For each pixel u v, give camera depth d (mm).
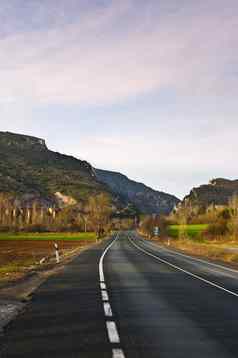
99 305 13156
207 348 8234
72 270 26625
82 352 7875
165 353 7871
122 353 7828
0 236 125250
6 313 11766
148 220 153500
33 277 22688
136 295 15469
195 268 28703
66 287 17859
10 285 19000
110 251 52625
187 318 11172
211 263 34031
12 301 13984
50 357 7547
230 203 116938
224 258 41531
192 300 14359
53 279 21172
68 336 9109
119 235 157500
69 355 7680
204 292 16422
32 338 8938
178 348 8227
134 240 103438
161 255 44750
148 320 10859
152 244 79625
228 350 8102
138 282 19891
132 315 11531
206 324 10445
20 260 39344
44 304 13328
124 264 31828
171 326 10180
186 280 20953
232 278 22094
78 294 15695
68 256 43406
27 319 10906
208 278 22000
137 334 9344
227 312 12109
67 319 10922
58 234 146500
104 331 9594
